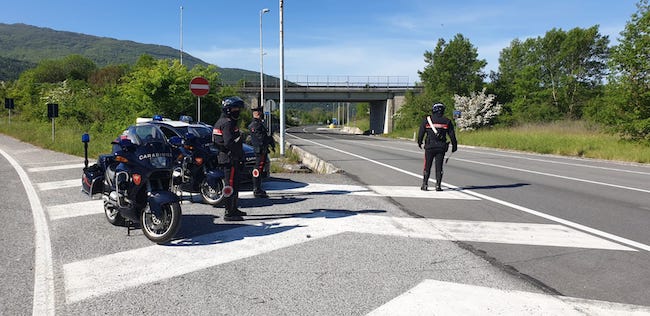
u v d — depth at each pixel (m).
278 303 3.78
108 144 16.86
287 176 11.37
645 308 3.69
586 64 45.38
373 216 6.89
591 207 7.71
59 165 12.92
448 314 3.57
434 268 4.62
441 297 3.89
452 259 4.89
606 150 19.20
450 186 10.02
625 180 11.26
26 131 25.69
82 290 4.07
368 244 5.43
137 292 4.01
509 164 15.48
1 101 55.12
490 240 5.63
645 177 11.96
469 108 44.75
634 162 16.92
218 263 4.76
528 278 4.36
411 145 29.69
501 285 4.17
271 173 11.96
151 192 5.40
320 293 3.98
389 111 60.16
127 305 3.75
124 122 21.22
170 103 21.70
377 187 9.71
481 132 37.38
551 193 9.13
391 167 13.98
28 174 11.25
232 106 6.38
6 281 4.29
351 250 5.20
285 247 5.31
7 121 39.44
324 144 31.03
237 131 6.46
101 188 6.70
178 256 5.00
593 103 38.06
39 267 4.66
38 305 3.76
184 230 6.09
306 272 4.49
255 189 8.38
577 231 6.08
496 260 4.87
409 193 8.99
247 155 9.31
